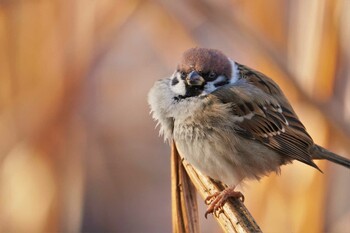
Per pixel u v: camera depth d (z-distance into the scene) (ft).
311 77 32.50
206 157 29.30
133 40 42.80
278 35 34.01
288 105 31.68
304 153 31.09
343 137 31.91
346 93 32.48
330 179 33.65
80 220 36.29
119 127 43.55
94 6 35.35
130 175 44.09
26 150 35.45
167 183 44.78
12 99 35.47
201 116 29.27
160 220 44.21
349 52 32.55
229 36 33.12
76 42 35.50
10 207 35.24
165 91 30.17
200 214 40.47
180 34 36.40
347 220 35.12
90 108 38.22
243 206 23.79
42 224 35.14
